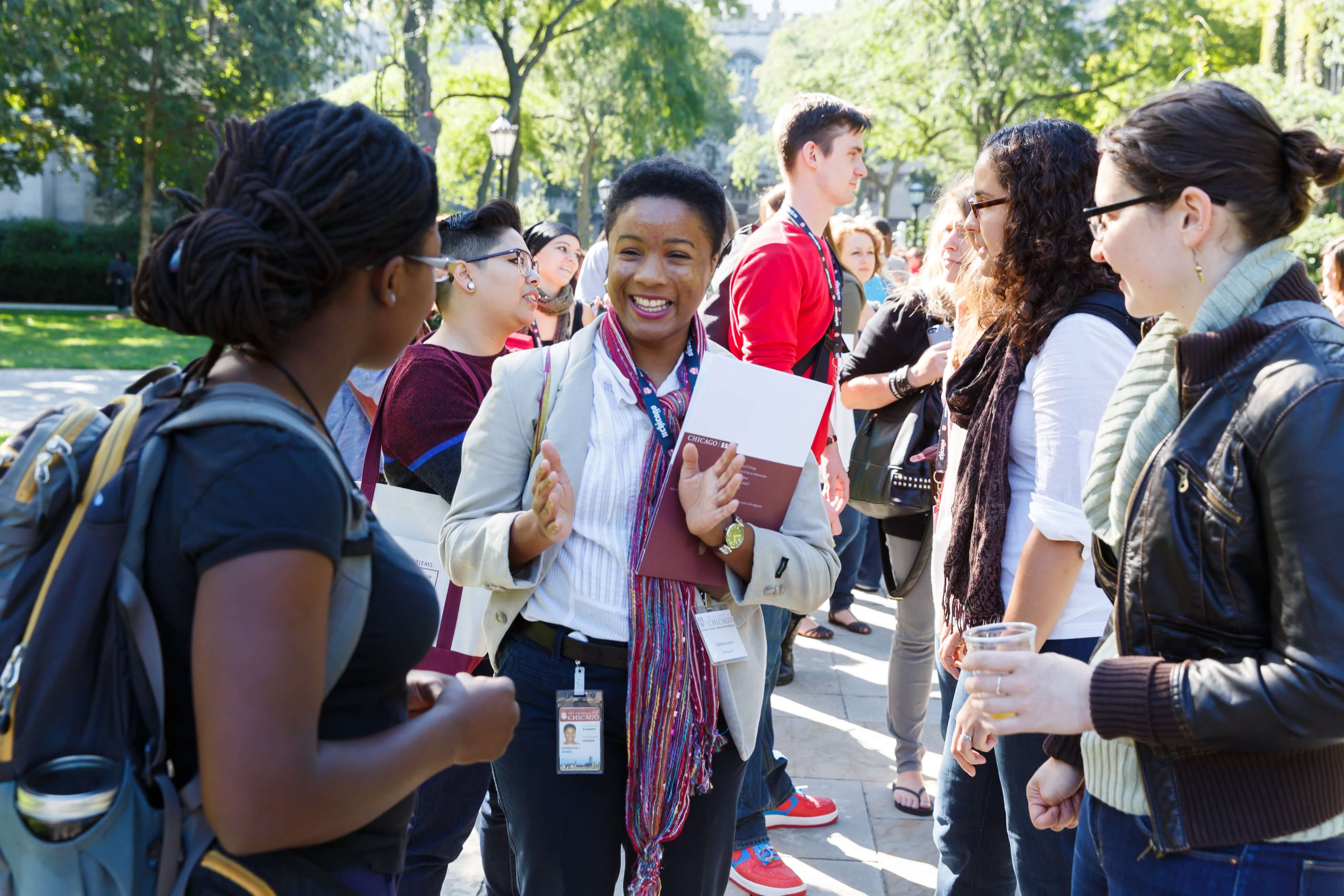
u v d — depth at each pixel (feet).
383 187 3.95
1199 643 4.62
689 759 6.46
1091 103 98.27
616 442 6.82
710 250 6.86
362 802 3.75
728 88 165.37
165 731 3.75
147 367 54.80
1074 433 6.64
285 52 90.12
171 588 3.61
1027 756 7.01
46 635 3.57
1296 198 4.74
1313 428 4.19
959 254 11.88
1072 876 6.91
